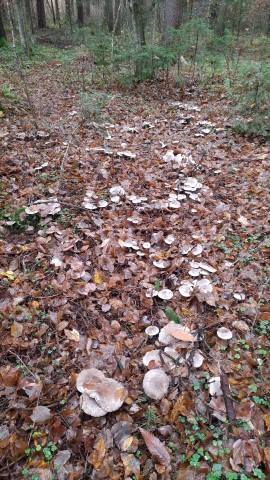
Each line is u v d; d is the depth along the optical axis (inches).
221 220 80.9
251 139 122.8
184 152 110.3
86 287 62.1
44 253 69.8
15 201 82.9
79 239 73.0
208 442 42.2
